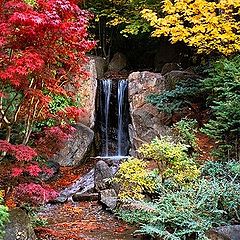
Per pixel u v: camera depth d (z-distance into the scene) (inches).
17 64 180.9
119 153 464.4
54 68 213.3
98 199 329.1
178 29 308.8
